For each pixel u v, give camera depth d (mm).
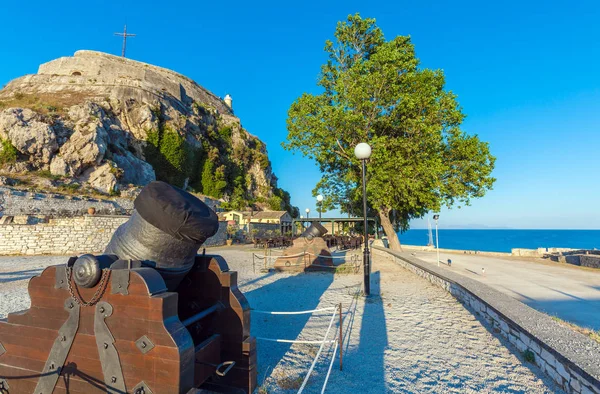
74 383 2709
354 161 17859
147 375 2516
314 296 8461
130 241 2990
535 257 23781
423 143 17453
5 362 2945
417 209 20656
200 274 3635
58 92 56625
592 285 11602
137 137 54344
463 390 3527
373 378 3834
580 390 3084
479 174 18047
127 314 2590
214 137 73438
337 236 28359
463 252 28094
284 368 4102
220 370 3432
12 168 33938
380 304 7453
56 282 2838
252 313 6762
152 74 71000
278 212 48594
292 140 19547
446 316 6371
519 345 4539
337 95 18484
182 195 3207
